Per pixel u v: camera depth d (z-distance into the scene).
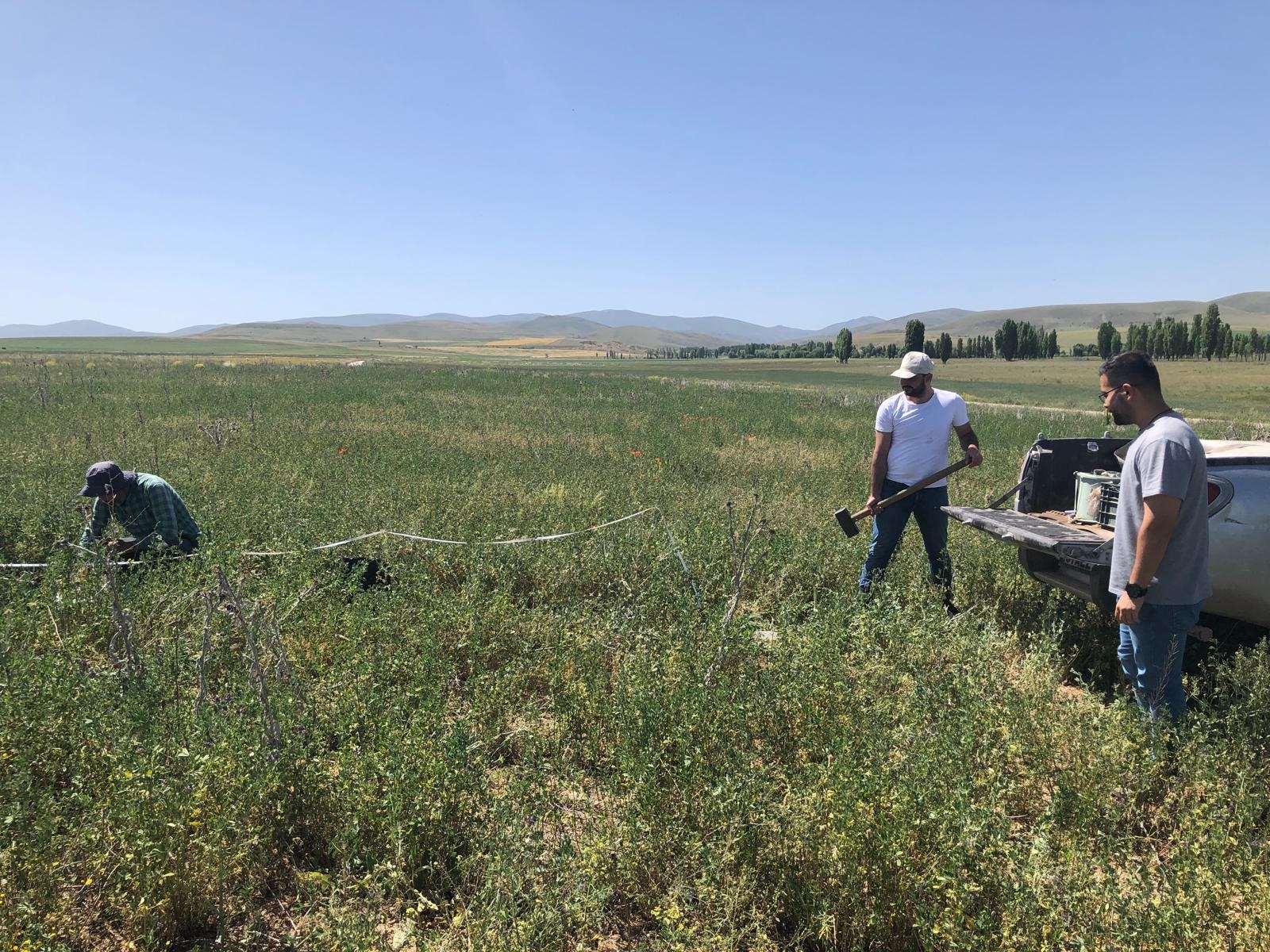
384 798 3.22
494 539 6.97
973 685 4.12
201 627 4.86
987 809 2.87
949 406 6.31
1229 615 4.77
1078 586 5.28
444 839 3.17
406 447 14.02
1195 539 3.88
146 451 12.65
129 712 3.70
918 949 2.79
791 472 12.59
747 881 2.93
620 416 21.66
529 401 25.97
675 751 3.74
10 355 76.50
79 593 5.29
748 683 4.23
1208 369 87.94
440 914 3.00
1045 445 5.80
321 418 18.75
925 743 3.53
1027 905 2.56
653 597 5.80
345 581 6.09
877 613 5.38
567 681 4.58
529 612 5.70
